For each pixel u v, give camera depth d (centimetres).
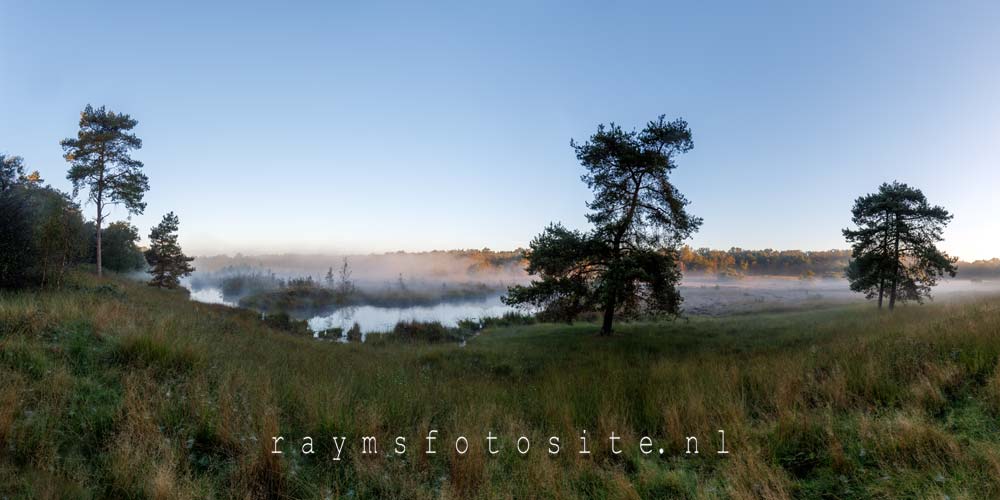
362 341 2425
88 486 359
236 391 593
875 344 845
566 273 1905
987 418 454
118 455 391
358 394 687
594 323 2767
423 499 377
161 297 2311
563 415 619
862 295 5112
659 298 1756
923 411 490
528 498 395
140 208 2886
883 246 2441
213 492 366
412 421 586
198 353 711
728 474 424
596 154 1806
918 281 2475
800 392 638
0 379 498
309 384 688
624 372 1006
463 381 976
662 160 1688
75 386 524
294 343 1532
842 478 402
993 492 337
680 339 1783
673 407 590
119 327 799
